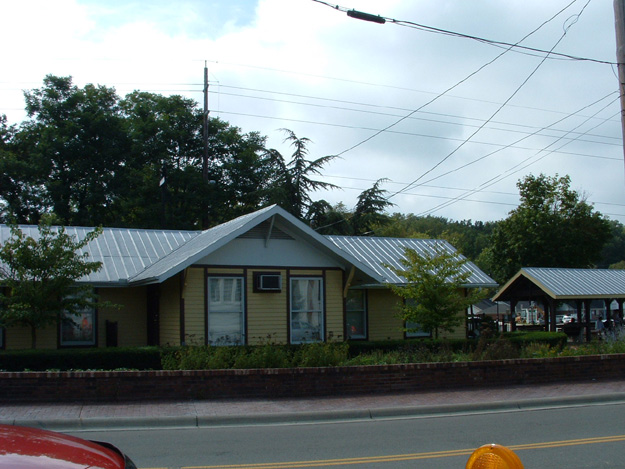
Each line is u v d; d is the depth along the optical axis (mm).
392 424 11484
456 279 21484
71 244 17625
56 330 20156
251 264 19375
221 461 8594
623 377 16453
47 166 40406
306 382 13617
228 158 45938
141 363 16844
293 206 40531
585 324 32344
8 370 15578
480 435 10406
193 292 18609
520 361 15359
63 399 12516
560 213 47000
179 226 41062
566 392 14406
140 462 8531
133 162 42719
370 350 20484
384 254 26484
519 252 47031
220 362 14625
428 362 15391
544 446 9531
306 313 19953
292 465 8383
